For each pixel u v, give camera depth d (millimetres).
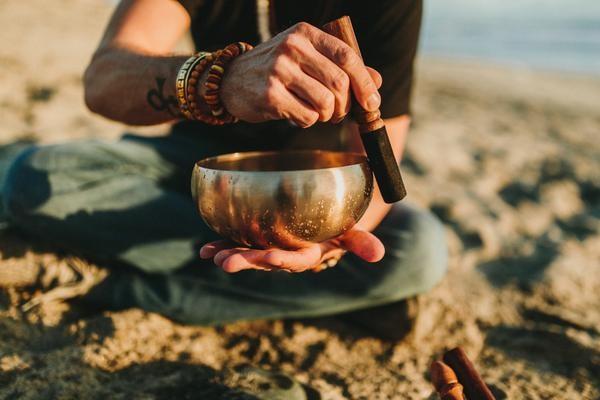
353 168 1096
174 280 1623
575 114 6195
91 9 7516
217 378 1435
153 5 1469
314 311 1659
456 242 2490
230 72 1043
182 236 1559
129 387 1374
